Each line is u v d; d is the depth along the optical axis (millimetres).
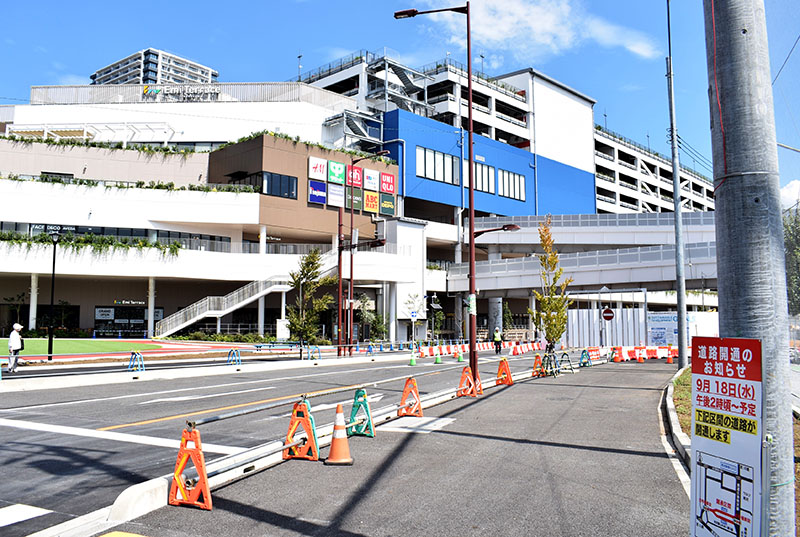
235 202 46750
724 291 4121
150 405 14469
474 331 17156
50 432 10820
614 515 6207
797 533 5723
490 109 71938
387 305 54031
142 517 6230
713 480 4008
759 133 4078
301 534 5707
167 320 44156
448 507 6488
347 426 10000
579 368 26906
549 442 9977
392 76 68188
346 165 53094
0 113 56875
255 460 7676
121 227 44906
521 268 51688
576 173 82562
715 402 4035
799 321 9492
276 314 52906
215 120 56594
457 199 63875
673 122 25312
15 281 46031
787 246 9211
